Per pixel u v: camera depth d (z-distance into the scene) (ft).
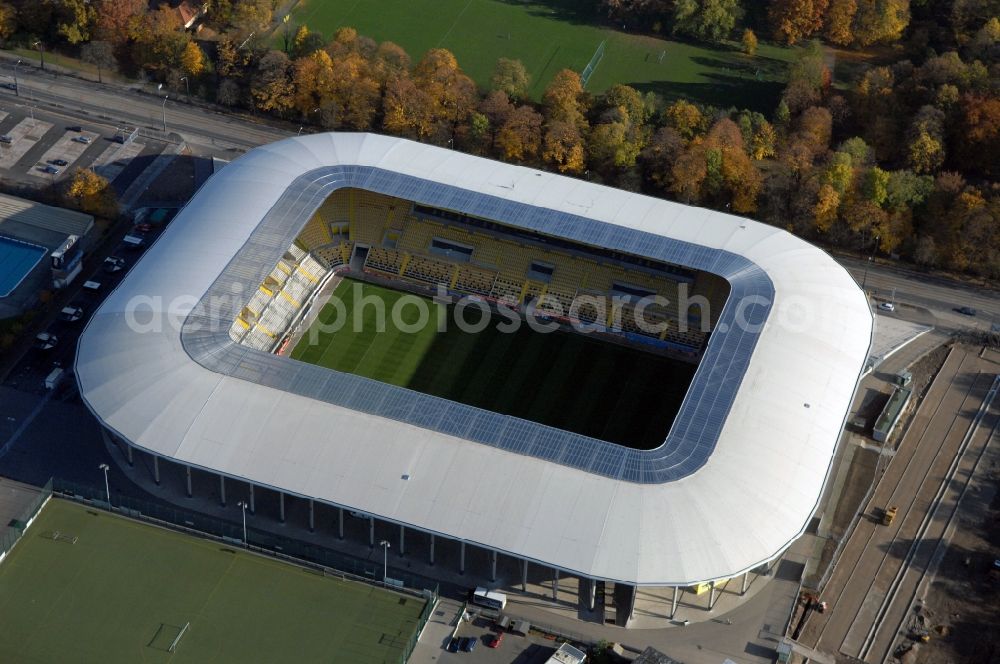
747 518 637.30
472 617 642.63
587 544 623.77
